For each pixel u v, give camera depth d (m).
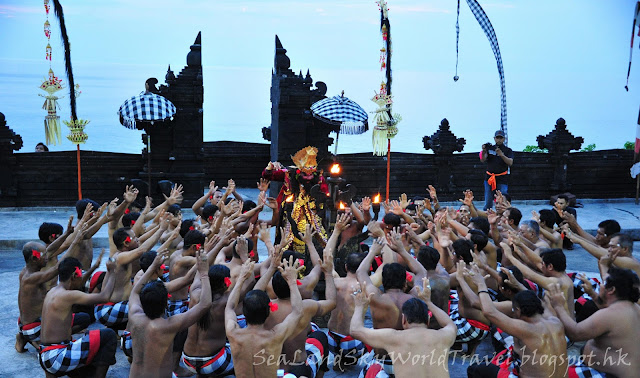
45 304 5.88
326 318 7.87
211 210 8.69
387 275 5.65
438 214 7.87
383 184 14.80
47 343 5.84
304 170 8.22
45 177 13.48
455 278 6.62
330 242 6.35
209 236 7.52
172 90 13.39
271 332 4.92
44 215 13.10
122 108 12.27
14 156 13.27
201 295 5.40
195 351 5.73
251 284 6.24
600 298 5.58
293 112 13.18
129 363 6.83
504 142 12.80
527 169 15.66
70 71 10.63
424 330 4.80
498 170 12.84
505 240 7.86
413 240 7.33
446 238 7.33
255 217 8.34
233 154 16.38
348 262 6.52
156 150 13.62
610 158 16.05
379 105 9.72
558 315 5.37
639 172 9.98
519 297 5.11
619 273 5.28
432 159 15.02
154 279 6.24
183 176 13.70
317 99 13.20
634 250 12.15
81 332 7.43
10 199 13.38
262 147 16.59
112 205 8.03
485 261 7.04
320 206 8.40
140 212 9.20
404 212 8.65
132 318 5.25
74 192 13.62
